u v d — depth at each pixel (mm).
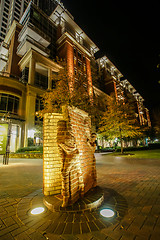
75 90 12812
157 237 1745
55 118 3338
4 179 5043
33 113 20047
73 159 2613
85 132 3652
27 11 28375
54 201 2684
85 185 3164
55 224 2080
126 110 16234
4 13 46438
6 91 18172
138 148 22125
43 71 26031
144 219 2188
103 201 2879
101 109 17531
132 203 2795
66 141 2557
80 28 36781
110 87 47406
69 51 31281
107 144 37156
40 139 20234
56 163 3166
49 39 27922
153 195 3209
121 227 1982
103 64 51000
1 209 2646
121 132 15805
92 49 44250
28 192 3605
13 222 2178
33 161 10859
